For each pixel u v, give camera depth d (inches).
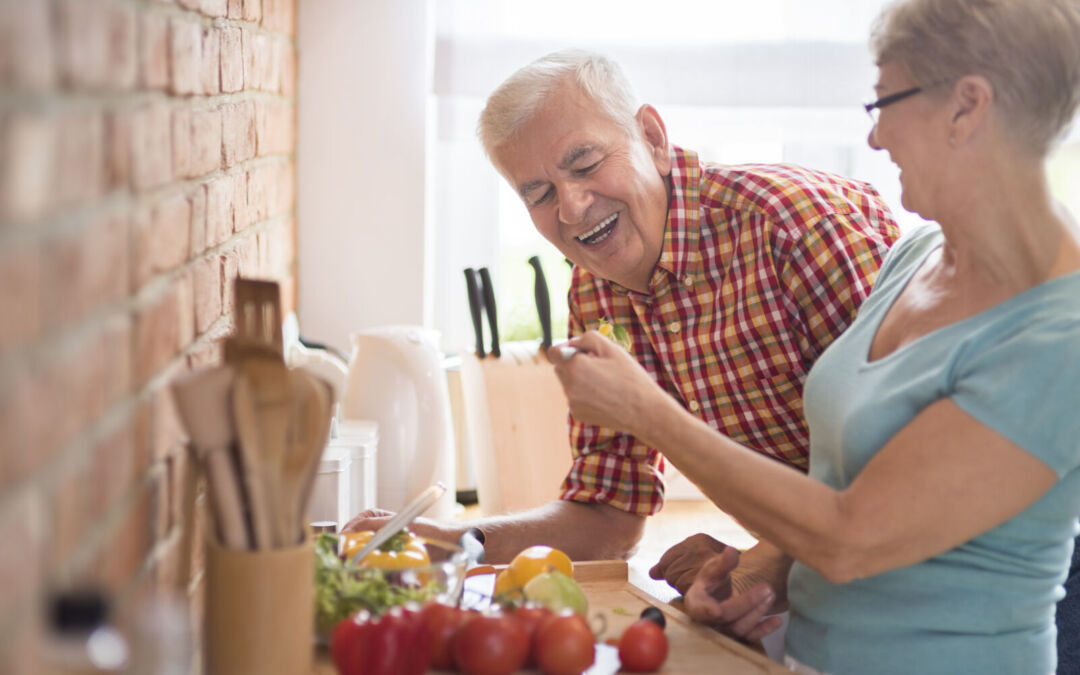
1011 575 46.0
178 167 41.9
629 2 100.1
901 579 47.0
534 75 60.8
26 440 23.7
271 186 77.4
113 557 32.4
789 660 52.2
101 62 30.2
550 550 51.1
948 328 45.1
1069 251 43.1
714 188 62.8
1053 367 40.9
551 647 40.4
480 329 92.6
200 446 36.7
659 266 62.9
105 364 31.0
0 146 21.9
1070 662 60.5
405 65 98.0
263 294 43.0
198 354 46.4
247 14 64.1
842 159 107.4
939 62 42.4
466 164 102.4
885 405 46.1
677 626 50.5
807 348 61.9
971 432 41.5
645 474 67.2
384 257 99.7
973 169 42.9
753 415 64.6
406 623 37.7
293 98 94.9
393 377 85.6
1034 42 41.1
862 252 59.2
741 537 91.3
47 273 25.4
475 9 98.0
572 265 70.0
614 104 61.2
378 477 85.5
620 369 46.9
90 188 29.2
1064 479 44.4
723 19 101.0
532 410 92.1
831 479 49.9
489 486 92.8
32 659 23.9
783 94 102.1
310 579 38.0
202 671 45.4
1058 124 42.3
